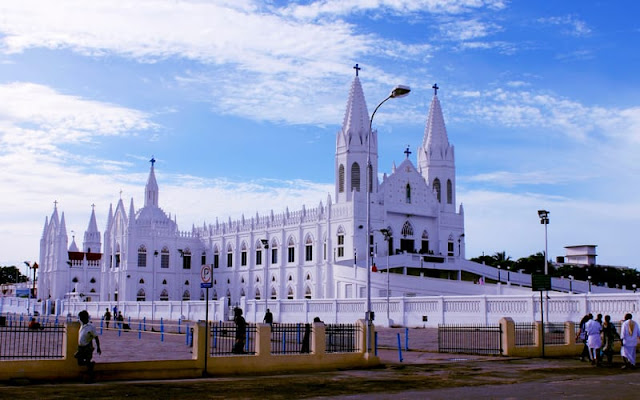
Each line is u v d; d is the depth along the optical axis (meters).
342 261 107.12
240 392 23.73
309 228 124.94
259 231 137.00
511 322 38.34
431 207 126.75
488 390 24.11
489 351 40.44
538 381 26.91
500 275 108.25
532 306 56.34
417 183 125.44
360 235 114.69
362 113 122.50
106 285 150.25
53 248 170.62
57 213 175.75
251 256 138.50
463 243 129.88
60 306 121.88
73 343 26.75
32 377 25.92
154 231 146.50
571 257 196.25
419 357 37.91
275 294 131.38
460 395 22.83
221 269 146.62
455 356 38.50
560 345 39.28
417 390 24.38
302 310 78.19
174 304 99.06
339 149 122.50
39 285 176.00
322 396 22.80
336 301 74.38
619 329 44.28
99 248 194.25
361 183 120.06
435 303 65.19
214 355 33.00
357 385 25.88
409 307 67.75
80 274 168.62
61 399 21.53
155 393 23.28
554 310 54.31
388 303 67.50
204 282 31.92
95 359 36.00
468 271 111.69
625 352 32.31
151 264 145.38
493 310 59.75
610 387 24.62
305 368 31.44
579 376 28.66
